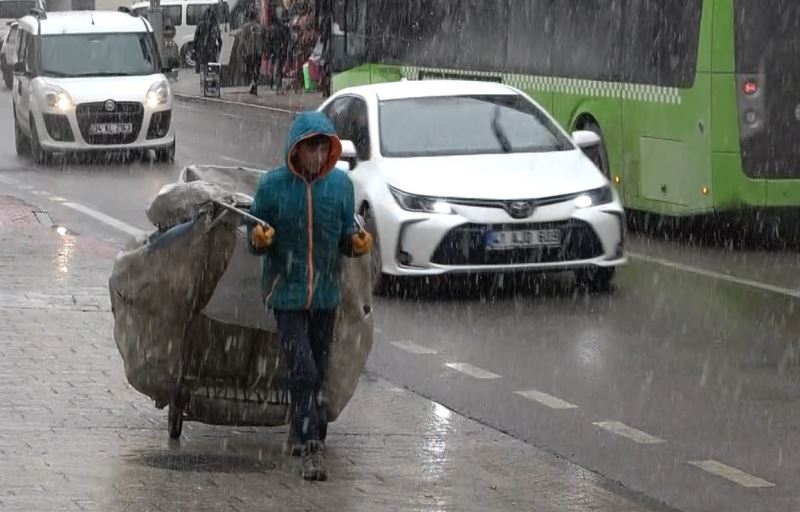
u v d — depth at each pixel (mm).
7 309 16672
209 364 11391
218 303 11117
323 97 54000
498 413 13109
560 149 19516
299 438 10797
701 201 22906
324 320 10953
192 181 11594
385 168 18828
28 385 13219
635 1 24188
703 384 14102
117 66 35938
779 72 22500
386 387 14008
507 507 10188
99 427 11938
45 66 35531
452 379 14422
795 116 22547
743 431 12500
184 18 72000
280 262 10695
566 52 26062
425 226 18047
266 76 60219
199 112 51344
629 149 24516
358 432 12258
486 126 19719
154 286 11047
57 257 20547
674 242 23500
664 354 15391
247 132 43406
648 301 18312
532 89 27109
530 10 27125
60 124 34312
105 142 34531
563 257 18266
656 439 12273
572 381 14297
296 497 10203
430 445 11875
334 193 10672
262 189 10625
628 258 21766
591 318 17312
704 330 16562
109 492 10133
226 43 60188
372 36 32656
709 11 22516
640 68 24078
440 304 18219
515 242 18078
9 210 25641
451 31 29641
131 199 28094
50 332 15469
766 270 20609
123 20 36812
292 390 10773
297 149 10586
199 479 10562
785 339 16047
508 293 18844
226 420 11508
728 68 22453
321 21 54094
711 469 11445
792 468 11469
